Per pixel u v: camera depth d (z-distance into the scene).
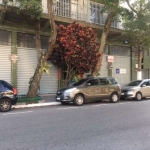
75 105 13.65
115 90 15.41
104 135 6.80
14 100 11.60
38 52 15.25
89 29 16.50
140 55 22.47
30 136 6.63
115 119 9.20
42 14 15.29
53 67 18.77
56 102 14.37
